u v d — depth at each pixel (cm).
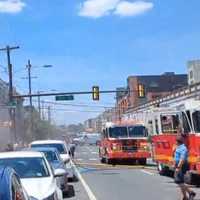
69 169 2684
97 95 5519
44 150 2108
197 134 2281
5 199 756
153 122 3144
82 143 12506
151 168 3772
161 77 15825
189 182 2433
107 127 4159
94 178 3019
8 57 5600
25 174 1338
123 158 4109
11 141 5781
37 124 10688
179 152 1828
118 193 2238
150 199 2009
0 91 7656
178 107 2508
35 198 1126
